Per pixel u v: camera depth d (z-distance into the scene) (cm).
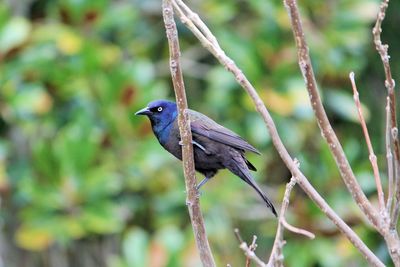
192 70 1440
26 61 1263
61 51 1290
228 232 1333
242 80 565
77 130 1260
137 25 1434
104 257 1429
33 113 1295
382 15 534
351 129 1533
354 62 1400
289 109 1299
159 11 1442
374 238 1278
